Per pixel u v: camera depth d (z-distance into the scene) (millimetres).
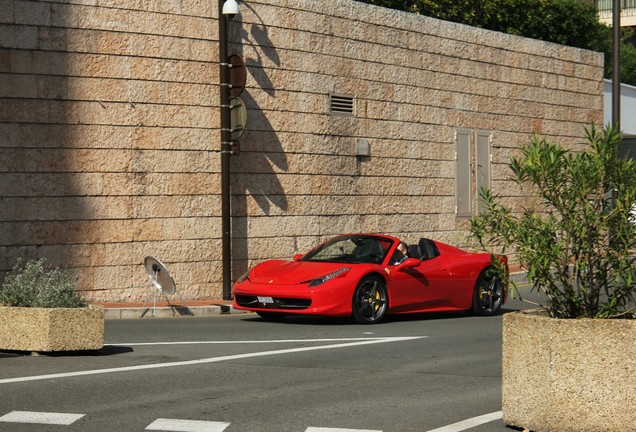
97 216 18781
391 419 8062
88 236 18703
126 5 19125
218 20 20047
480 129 26203
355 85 22984
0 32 17953
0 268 17844
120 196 19031
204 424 7805
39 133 18266
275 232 21281
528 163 7789
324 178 22266
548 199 7871
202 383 9672
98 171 18812
